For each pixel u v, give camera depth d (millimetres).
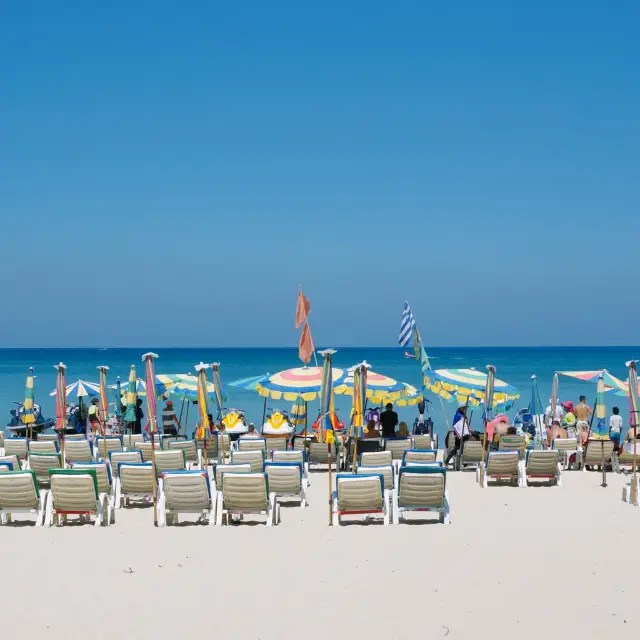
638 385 14305
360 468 13594
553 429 21719
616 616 7602
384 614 7691
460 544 10695
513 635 7105
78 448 17688
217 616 7652
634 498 13844
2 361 122000
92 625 7414
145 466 13531
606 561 9695
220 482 12641
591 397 45188
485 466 17078
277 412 20844
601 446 17125
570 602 8039
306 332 14406
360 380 14984
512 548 10430
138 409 25109
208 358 134000
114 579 8977
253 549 10484
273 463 13445
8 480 11945
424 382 20391
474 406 23359
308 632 7195
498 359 120938
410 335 20547
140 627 7355
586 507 13586
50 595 8375
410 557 9961
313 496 14992
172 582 8844
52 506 12320
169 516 12352
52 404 41125
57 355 167500
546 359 118688
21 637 7117
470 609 7828
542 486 16094
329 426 13953
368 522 12500
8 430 24375
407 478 11977
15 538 11219
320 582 8812
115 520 12625
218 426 20406
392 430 19781
